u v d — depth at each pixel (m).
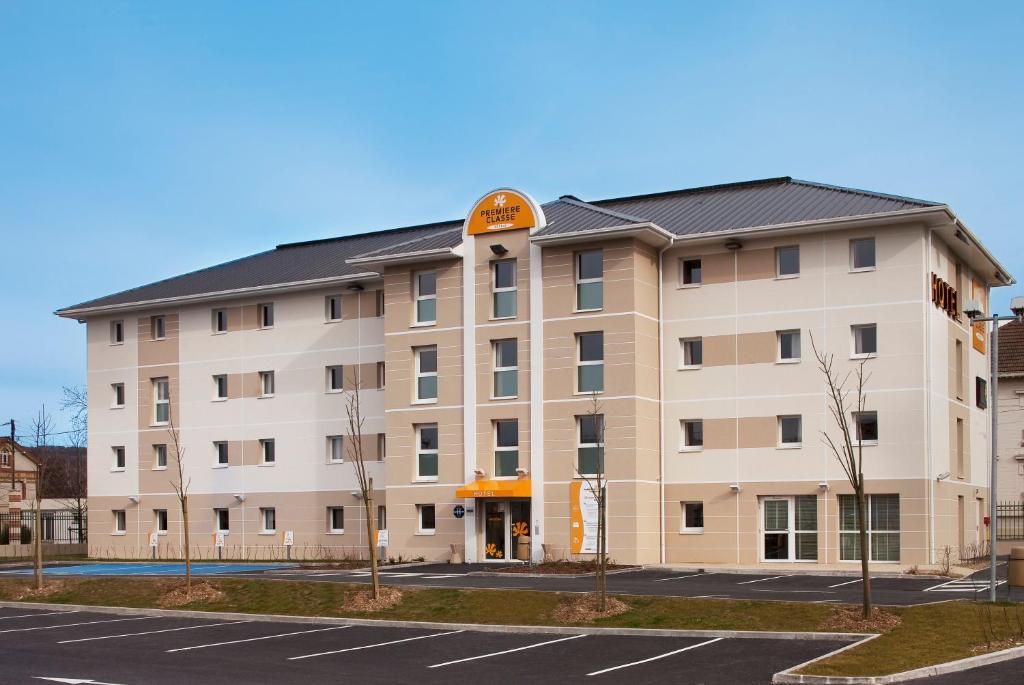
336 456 45.97
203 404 49.06
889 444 35.81
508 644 22.39
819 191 40.88
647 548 37.56
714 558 37.88
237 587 30.03
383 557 42.25
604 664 19.94
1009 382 58.44
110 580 32.22
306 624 26.09
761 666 19.09
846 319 36.81
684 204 43.47
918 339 35.72
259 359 47.91
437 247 41.50
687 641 21.73
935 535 35.56
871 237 36.75
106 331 52.09
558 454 38.31
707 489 38.19
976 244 38.88
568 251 38.81
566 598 25.62
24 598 31.36
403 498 41.31
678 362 39.09
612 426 37.59
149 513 49.94
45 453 81.94
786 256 38.12
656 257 39.59
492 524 39.69
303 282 46.28
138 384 50.91
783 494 37.16
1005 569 34.69
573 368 38.38
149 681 19.41
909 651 19.16
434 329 41.31
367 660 21.17
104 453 51.47
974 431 41.53
